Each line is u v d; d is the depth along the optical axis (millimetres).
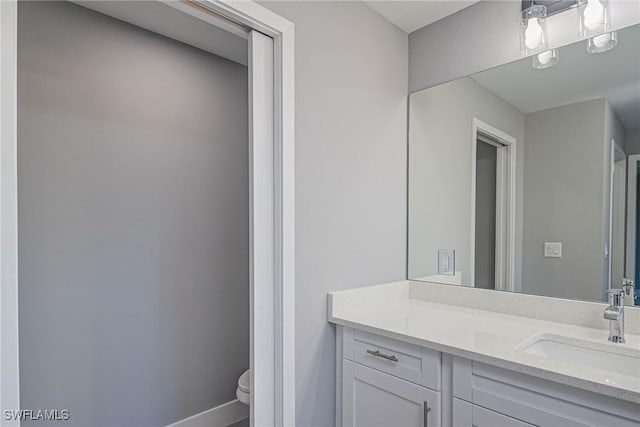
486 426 1164
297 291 1476
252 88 1382
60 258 1768
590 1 1438
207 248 2355
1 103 870
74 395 1804
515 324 1515
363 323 1520
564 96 1564
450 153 1927
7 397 860
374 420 1486
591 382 941
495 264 1765
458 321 1561
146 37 2088
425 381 1318
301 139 1502
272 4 1392
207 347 2348
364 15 1827
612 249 1438
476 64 1835
